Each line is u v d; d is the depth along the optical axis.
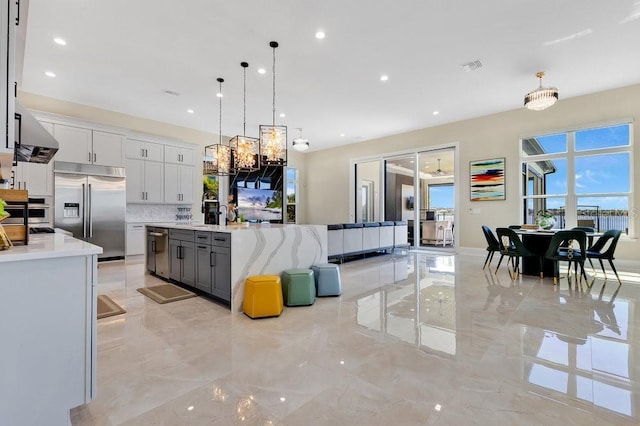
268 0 3.27
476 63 4.66
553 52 4.36
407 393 1.82
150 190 6.95
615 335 2.63
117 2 3.27
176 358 2.25
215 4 3.33
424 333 2.72
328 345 2.47
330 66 4.73
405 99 6.15
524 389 1.85
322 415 1.62
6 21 1.59
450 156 9.47
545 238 5.08
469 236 7.47
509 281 4.69
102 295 3.91
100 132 6.20
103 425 1.54
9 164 2.39
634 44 4.14
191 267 3.99
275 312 3.14
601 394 1.80
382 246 7.39
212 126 7.99
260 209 9.91
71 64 4.63
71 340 1.50
